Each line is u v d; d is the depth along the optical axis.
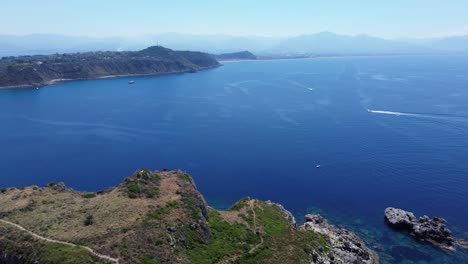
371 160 185.12
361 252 106.38
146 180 99.75
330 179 165.62
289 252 91.44
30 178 169.00
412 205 140.50
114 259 69.19
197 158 194.75
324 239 107.81
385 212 132.12
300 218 133.50
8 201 91.19
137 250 72.56
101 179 167.75
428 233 117.50
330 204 143.75
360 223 129.25
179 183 100.94
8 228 76.56
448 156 186.38
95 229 77.12
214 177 170.50
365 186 157.75
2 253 71.62
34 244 71.75
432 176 164.00
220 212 103.81
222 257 82.69
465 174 164.38
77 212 84.50
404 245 115.12
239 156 196.50
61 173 174.62
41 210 86.06
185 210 89.44
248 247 88.81
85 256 68.25
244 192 155.50
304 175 170.50
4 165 184.88
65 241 72.56
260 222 102.44
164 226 82.06
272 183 163.12
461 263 105.50
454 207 137.38
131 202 89.31
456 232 121.44
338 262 97.00
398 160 183.75
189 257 78.62
